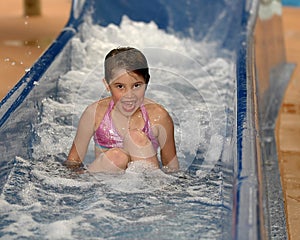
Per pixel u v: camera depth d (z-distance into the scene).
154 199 2.38
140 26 4.75
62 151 2.82
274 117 4.45
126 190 2.43
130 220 2.20
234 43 4.68
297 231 2.76
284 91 5.12
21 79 3.13
